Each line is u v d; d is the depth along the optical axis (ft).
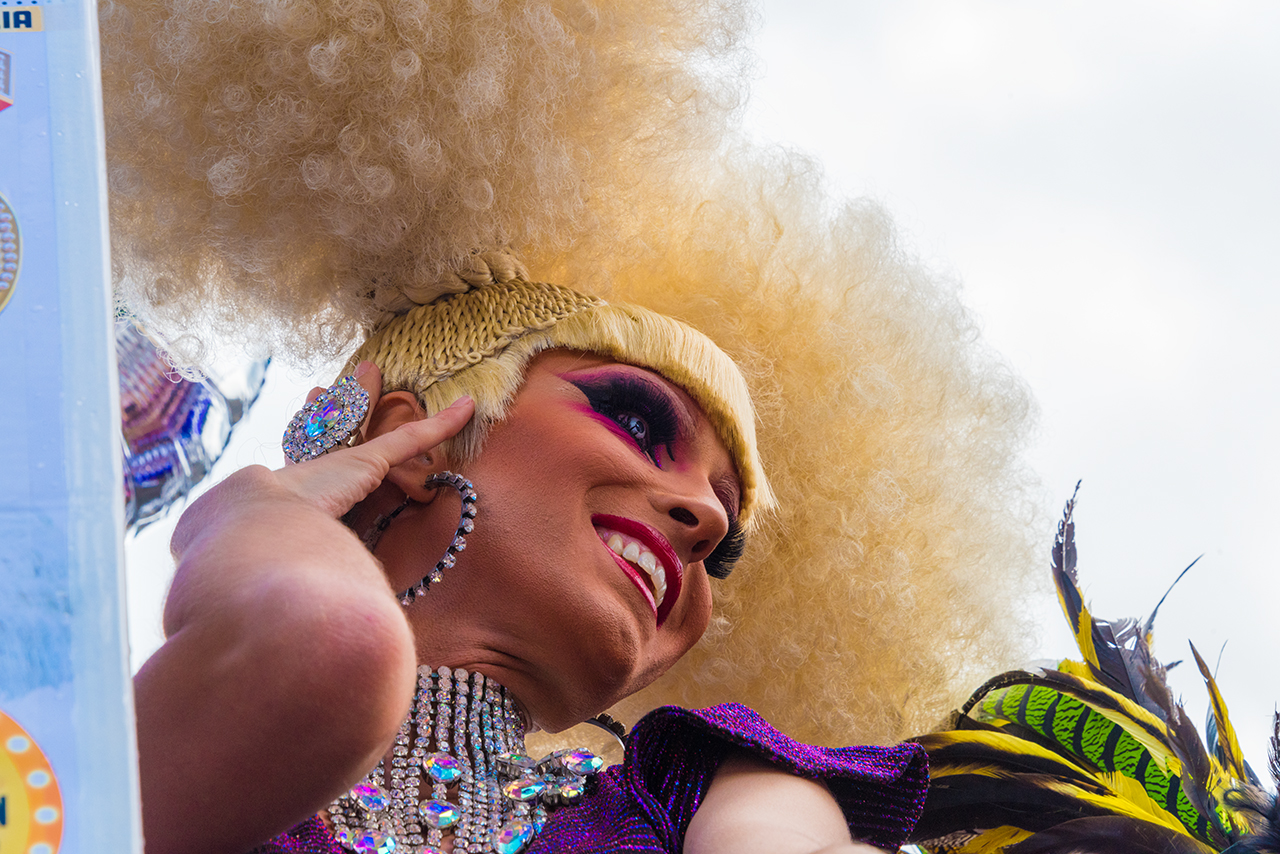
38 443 2.69
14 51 2.93
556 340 6.02
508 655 5.47
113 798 2.55
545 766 5.27
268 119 6.66
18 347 2.74
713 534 5.94
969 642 8.98
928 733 8.09
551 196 7.25
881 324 9.12
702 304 8.49
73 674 2.58
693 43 8.23
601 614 5.41
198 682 3.63
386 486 5.67
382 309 6.82
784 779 5.17
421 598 5.45
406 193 6.82
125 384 8.34
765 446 8.64
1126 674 7.60
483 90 6.76
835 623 8.64
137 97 6.83
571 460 5.61
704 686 8.66
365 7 6.70
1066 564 7.98
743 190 9.12
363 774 3.84
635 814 5.11
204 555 4.04
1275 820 6.53
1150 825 6.76
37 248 2.81
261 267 7.11
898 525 8.91
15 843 2.49
